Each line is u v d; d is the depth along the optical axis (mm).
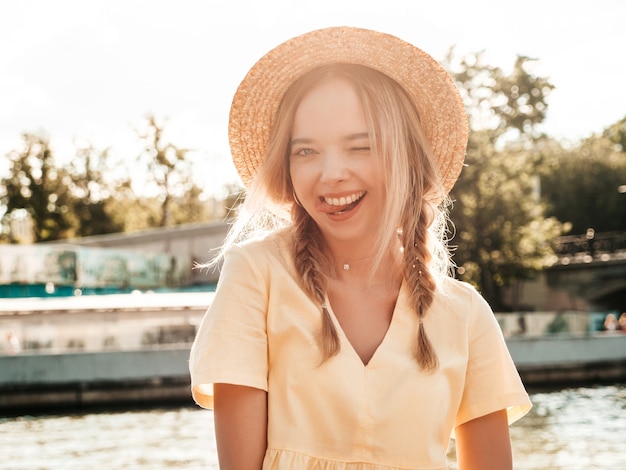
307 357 1785
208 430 17250
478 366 1928
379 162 1817
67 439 16484
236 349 1799
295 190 1888
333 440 1767
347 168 1810
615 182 62062
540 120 53250
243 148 2057
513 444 15203
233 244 1931
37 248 35375
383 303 1884
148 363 22375
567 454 14078
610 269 44406
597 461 13438
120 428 17922
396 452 1766
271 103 1996
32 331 23344
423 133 1984
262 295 1844
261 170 1960
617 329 33312
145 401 22234
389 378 1776
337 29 1878
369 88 1852
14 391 21719
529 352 25531
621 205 61750
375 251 1875
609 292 44562
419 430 1782
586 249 52406
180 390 22391
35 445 15797
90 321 23812
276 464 1767
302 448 1766
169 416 19922
